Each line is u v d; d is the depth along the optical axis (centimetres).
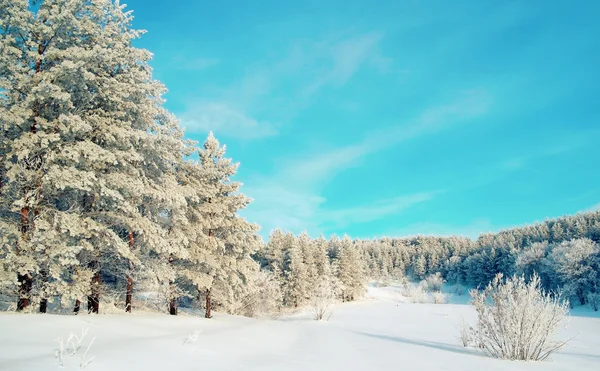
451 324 3269
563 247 7181
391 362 768
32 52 1192
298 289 5594
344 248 8156
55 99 1184
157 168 1619
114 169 1371
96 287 1398
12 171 1082
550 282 7356
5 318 917
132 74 1429
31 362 481
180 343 820
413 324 3388
